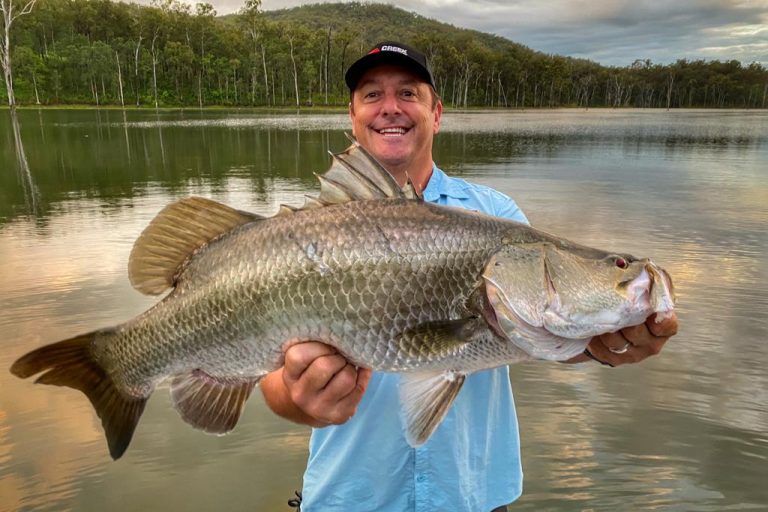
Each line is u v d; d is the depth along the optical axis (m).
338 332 0.76
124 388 0.85
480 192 1.03
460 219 0.81
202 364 0.81
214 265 0.80
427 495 0.87
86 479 1.31
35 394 1.60
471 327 0.78
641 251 2.82
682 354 1.80
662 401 1.58
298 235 0.77
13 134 9.86
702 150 8.20
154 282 0.85
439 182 1.01
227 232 0.82
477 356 0.79
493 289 0.78
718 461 1.37
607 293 0.75
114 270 2.51
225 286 0.79
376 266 0.76
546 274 0.77
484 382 0.91
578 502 1.27
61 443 1.42
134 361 0.84
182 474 1.33
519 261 0.78
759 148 8.55
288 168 5.95
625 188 4.68
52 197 4.29
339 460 0.89
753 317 2.03
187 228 0.83
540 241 0.79
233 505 1.24
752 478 1.32
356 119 1.08
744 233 3.16
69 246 2.87
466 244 0.79
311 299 0.76
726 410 1.54
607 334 0.77
